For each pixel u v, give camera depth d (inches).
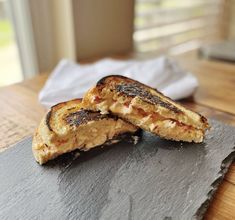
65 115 8.9
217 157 8.5
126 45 23.6
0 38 18.8
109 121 9.0
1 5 17.9
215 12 36.8
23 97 13.2
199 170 8.0
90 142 8.8
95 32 20.4
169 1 28.4
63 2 18.1
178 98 12.8
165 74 14.1
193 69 17.7
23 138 9.8
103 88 9.0
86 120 8.7
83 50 20.1
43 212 6.7
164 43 29.2
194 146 9.0
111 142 9.1
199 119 9.0
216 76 16.4
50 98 12.0
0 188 7.4
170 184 7.5
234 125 10.8
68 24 18.6
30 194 7.2
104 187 7.4
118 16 21.7
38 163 8.2
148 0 25.4
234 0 38.9
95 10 19.7
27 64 19.4
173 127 8.9
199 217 6.5
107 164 8.2
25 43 18.8
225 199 7.2
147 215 6.5
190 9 31.9
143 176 7.8
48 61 20.1
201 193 7.1
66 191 7.3
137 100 8.9
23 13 18.0
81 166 8.1
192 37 33.6
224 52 25.6
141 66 15.0
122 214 6.6
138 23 24.9
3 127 10.6
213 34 38.0
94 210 6.7
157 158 8.4
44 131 8.3
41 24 18.8
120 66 15.2
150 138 9.3
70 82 13.4
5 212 6.7
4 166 8.2
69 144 8.4
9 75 19.6
